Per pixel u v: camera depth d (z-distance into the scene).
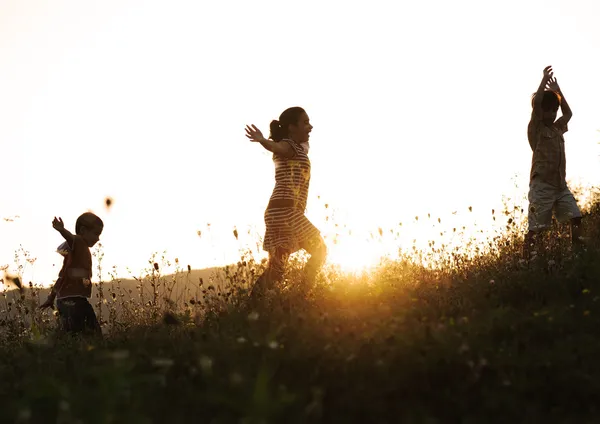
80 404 3.58
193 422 3.77
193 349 4.93
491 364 4.26
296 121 7.69
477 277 7.00
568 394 4.02
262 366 4.33
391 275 7.70
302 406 3.84
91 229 8.20
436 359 4.29
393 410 3.87
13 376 5.05
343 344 4.71
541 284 6.29
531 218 8.58
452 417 3.83
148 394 4.06
